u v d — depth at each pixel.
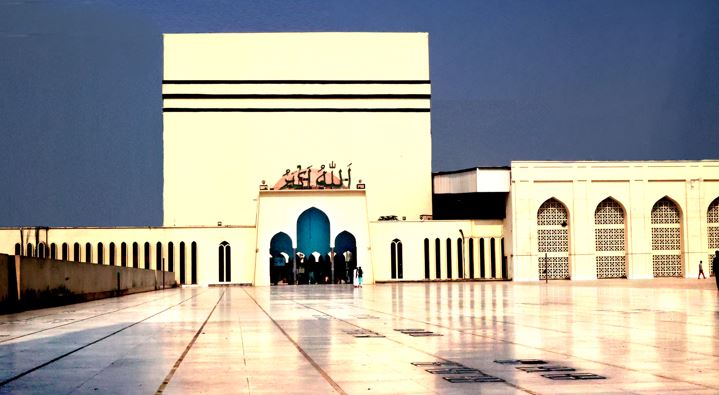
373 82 113.88
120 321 28.81
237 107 112.25
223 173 111.31
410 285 86.12
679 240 97.69
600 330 22.59
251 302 46.12
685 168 97.38
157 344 19.72
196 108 111.88
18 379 13.87
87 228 95.81
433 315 30.53
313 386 12.87
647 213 96.94
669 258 97.69
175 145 111.25
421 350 17.88
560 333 21.75
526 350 17.66
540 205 96.38
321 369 14.82
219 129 111.88
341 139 113.00
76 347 19.17
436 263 99.12
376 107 113.50
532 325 24.81
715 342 18.97
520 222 95.94
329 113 113.12
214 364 15.61
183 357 16.83
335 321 27.86
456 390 12.41
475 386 12.77
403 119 113.62
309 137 112.81
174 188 110.69
